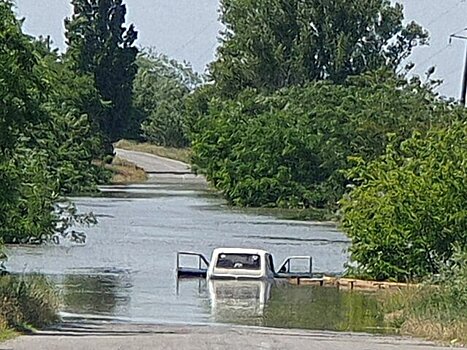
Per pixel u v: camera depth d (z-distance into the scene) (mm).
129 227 133000
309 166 191750
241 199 190875
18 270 87375
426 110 186625
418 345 41500
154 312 65938
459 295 55500
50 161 100562
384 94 195750
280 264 101812
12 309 45344
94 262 96500
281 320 62844
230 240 122750
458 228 81625
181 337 40469
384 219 83812
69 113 156125
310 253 111188
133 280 85000
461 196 81562
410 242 83188
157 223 141375
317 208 188250
